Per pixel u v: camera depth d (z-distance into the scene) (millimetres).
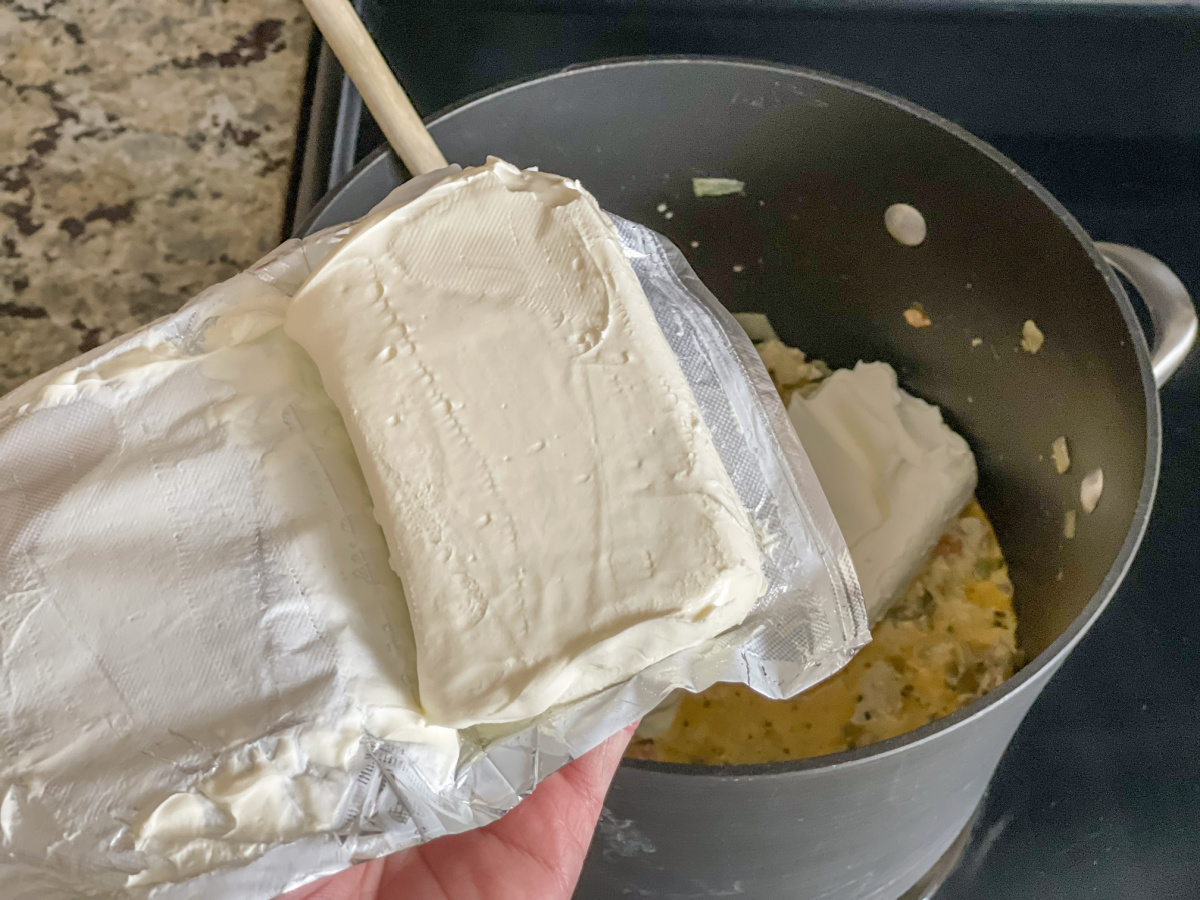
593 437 542
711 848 616
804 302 1014
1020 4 934
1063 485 841
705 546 512
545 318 576
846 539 933
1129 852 832
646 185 903
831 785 540
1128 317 710
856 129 813
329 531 544
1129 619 948
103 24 921
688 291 732
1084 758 877
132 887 469
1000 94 1027
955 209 830
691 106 818
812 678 595
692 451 539
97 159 853
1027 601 902
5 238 820
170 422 574
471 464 534
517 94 771
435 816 507
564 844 592
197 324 615
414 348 562
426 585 509
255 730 487
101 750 485
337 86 844
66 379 578
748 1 940
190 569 524
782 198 908
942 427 971
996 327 882
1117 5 932
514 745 528
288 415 581
